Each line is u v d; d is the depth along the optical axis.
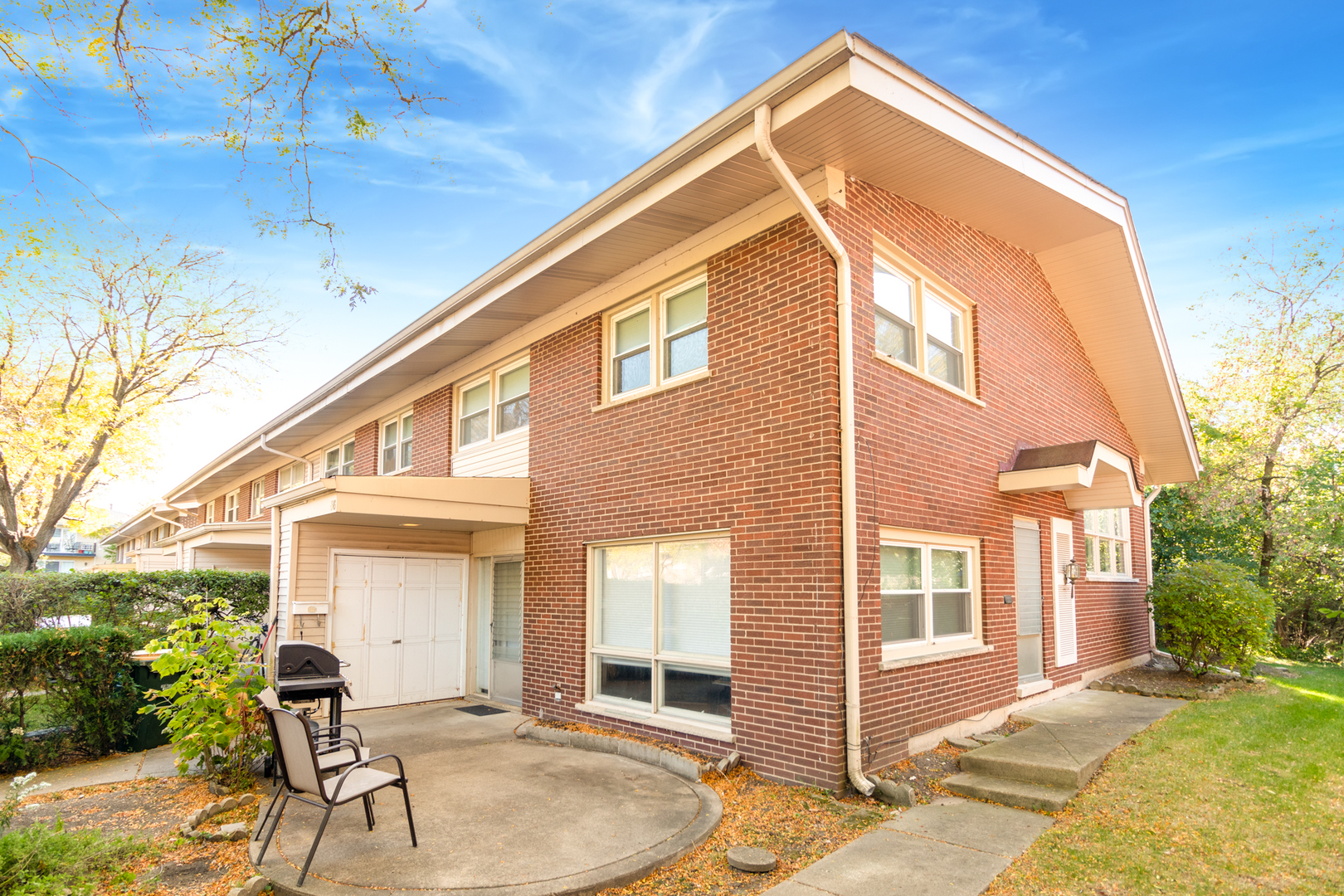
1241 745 7.37
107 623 11.14
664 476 8.20
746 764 6.91
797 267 7.02
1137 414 13.27
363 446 15.23
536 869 4.64
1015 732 8.09
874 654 6.66
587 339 9.56
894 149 6.85
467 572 11.98
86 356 19.64
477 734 8.83
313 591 10.28
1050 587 10.27
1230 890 4.32
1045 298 11.04
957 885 4.52
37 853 4.38
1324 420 18.42
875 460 7.00
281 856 4.86
